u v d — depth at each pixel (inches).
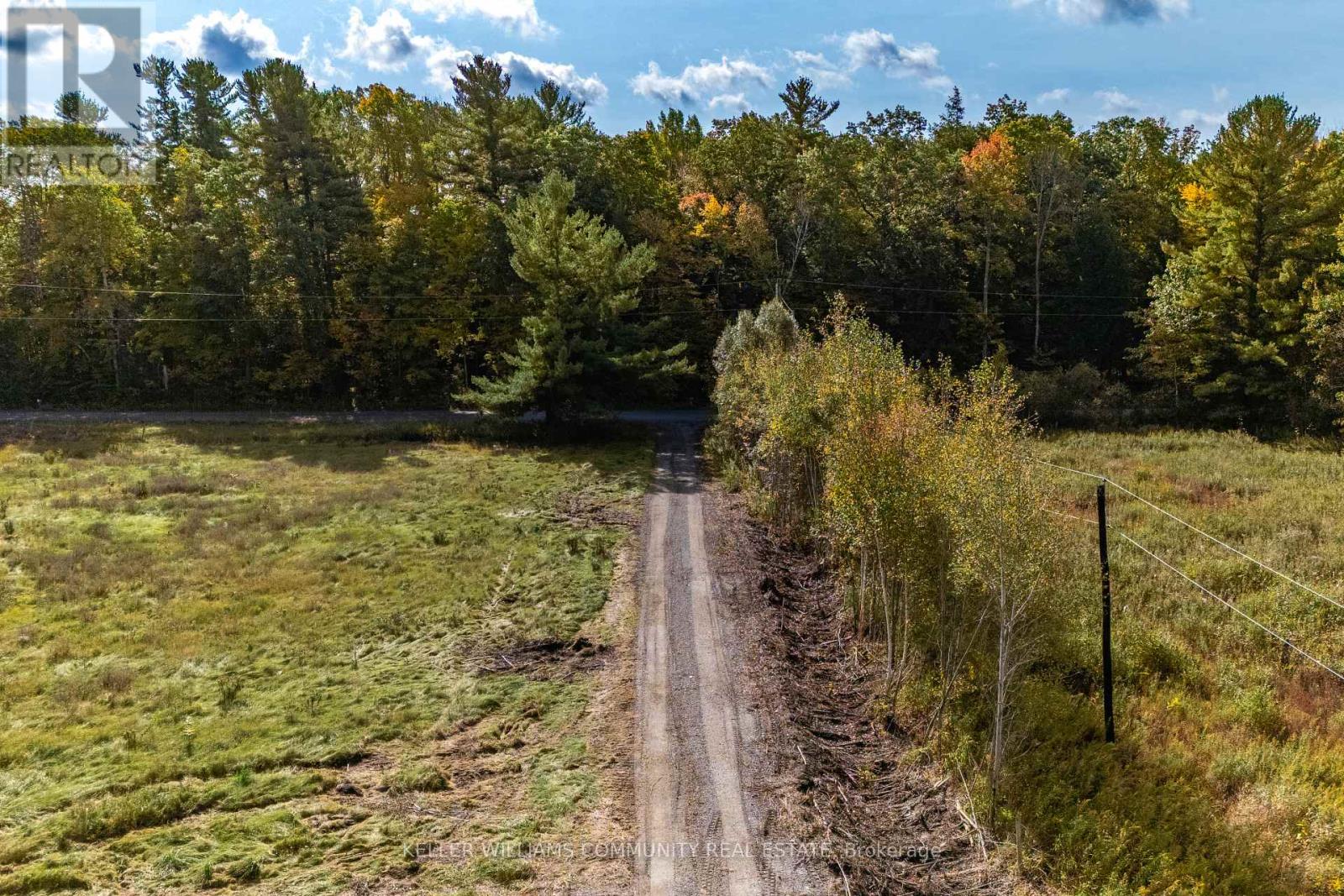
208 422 2183.8
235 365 2401.6
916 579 715.4
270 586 1069.1
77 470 1691.7
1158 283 2154.3
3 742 706.2
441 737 704.4
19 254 2379.4
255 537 1272.1
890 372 887.7
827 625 930.7
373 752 685.3
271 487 1574.8
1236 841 516.4
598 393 1929.1
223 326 2306.8
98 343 2367.1
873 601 858.1
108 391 2409.0
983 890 510.9
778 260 2305.6
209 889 517.3
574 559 1127.6
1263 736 641.0
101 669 850.1
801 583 1056.8
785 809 591.5
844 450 774.5
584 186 2294.5
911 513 698.8
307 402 2396.7
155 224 2600.9
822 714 739.4
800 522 1192.8
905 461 715.4
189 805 610.2
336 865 538.9
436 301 2263.8
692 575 1060.5
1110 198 2504.9
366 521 1352.1
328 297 2313.0
